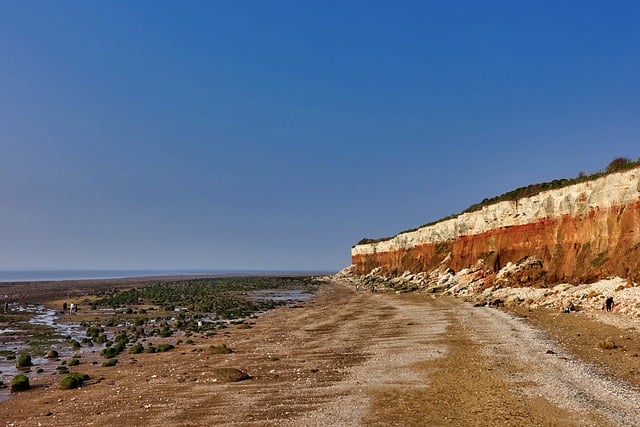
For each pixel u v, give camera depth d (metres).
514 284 54.28
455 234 85.12
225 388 22.31
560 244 52.59
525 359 24.69
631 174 43.12
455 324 38.94
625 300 36.16
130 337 42.53
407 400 18.94
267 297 94.69
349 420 16.81
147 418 18.22
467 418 16.50
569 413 16.31
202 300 86.69
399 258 118.62
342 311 58.84
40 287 134.25
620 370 21.73
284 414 17.83
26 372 28.27
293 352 31.58
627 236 42.19
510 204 65.75
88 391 23.28
